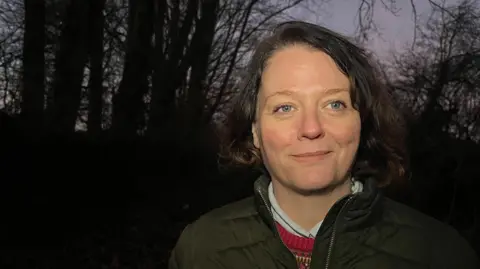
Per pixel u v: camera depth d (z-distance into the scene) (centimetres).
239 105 64
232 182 367
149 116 406
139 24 411
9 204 258
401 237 57
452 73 433
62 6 402
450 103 419
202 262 61
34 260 227
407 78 457
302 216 57
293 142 54
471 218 295
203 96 438
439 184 314
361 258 55
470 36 447
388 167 63
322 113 54
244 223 61
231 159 69
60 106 337
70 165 298
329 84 54
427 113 387
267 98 56
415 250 56
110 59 464
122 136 350
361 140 62
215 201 347
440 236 58
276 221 59
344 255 54
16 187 267
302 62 55
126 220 292
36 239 244
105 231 272
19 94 368
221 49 504
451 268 56
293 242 57
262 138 57
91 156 313
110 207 299
